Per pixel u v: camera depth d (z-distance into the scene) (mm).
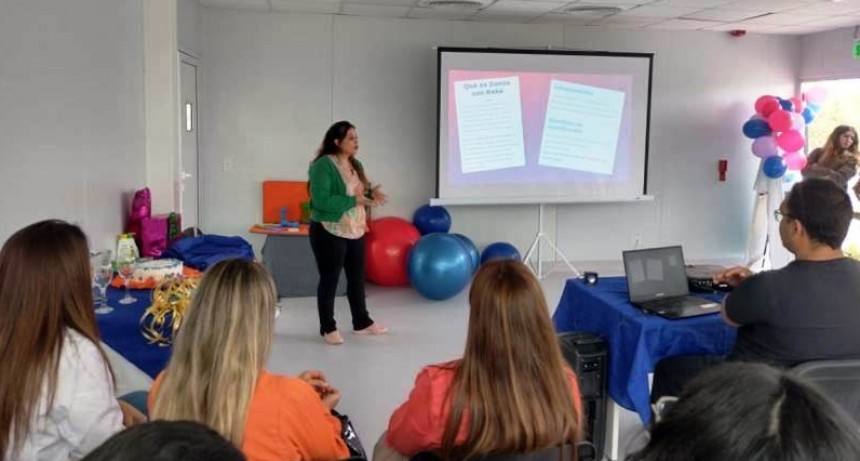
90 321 1720
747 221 7871
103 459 588
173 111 4867
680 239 7738
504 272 1661
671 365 2756
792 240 2234
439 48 6562
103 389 1704
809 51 7562
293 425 1623
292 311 5508
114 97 4066
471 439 1600
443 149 6695
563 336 3018
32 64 2850
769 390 673
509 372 1593
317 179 4543
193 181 6258
